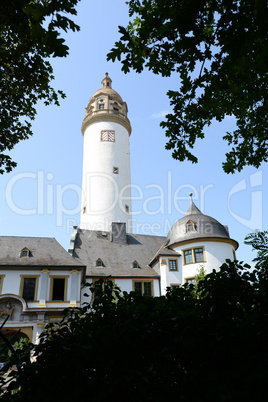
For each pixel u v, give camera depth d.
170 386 3.07
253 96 5.22
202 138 5.06
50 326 3.71
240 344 2.84
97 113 50.97
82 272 28.09
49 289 25.81
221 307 3.92
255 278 4.07
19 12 5.11
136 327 3.23
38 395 2.90
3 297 23.97
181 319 3.20
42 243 30.30
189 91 4.63
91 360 3.05
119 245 35.25
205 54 3.85
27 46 7.18
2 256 26.75
